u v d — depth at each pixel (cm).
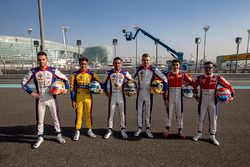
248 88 1115
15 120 521
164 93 410
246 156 321
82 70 402
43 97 367
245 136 405
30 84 1289
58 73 379
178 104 398
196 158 315
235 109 625
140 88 416
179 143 375
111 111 414
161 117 550
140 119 421
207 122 503
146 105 412
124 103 416
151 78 408
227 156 321
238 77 1842
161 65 2848
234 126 466
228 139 391
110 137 406
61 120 524
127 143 375
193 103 720
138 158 315
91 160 309
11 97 848
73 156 322
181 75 394
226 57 3184
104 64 4106
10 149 350
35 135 420
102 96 866
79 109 399
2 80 1645
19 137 407
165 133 405
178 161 305
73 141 385
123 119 418
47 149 349
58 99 805
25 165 295
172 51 2194
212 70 373
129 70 2384
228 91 366
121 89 412
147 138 401
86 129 457
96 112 603
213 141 371
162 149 348
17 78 1803
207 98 378
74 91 401
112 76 410
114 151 340
